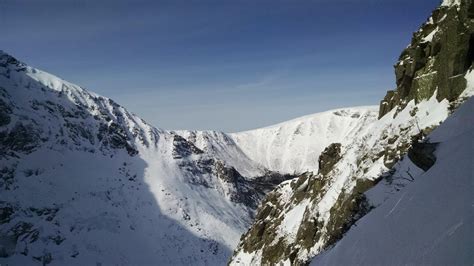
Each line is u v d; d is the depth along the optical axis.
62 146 193.88
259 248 66.69
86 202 167.00
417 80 37.69
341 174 46.38
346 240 14.32
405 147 31.19
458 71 29.53
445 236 7.99
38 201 155.25
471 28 28.45
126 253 149.38
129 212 175.75
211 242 177.50
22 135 178.50
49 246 138.38
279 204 73.25
